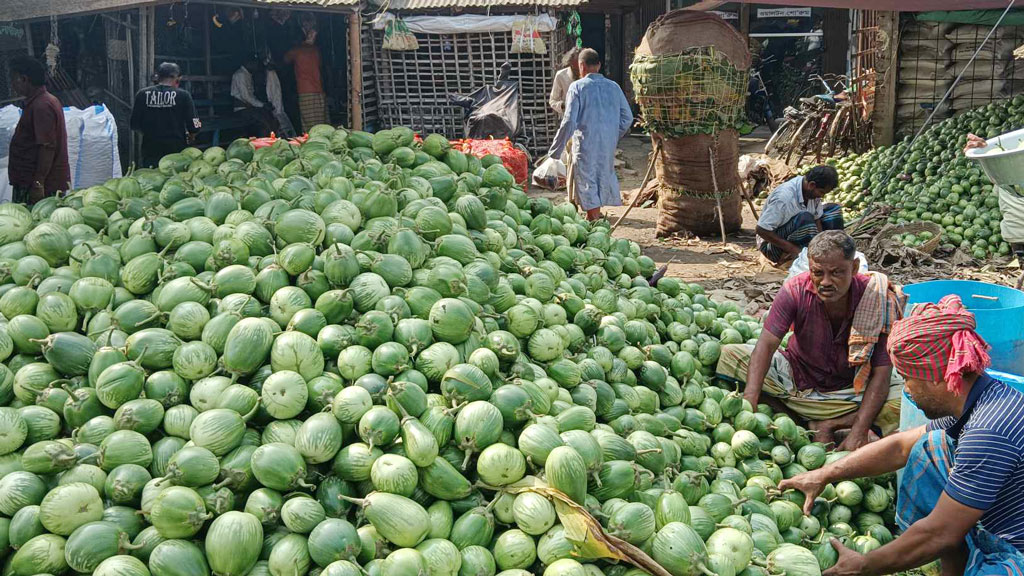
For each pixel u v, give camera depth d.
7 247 4.07
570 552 2.87
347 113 15.25
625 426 3.71
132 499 2.89
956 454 2.92
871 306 4.38
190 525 2.71
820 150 14.67
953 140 11.52
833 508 3.88
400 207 4.40
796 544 3.53
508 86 15.36
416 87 16.47
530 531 2.92
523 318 3.81
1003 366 4.79
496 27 15.63
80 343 3.39
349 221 4.07
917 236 9.76
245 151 5.23
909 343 2.87
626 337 4.47
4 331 3.45
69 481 2.91
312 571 2.76
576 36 18.14
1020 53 10.91
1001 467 2.80
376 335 3.39
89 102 11.76
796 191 8.30
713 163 10.41
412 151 5.11
